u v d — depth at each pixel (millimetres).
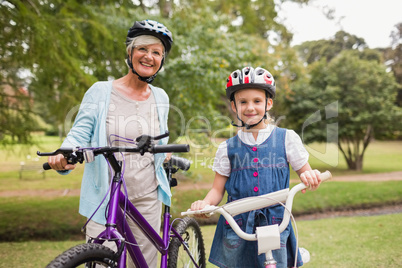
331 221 6500
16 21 5223
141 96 2244
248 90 1924
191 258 2486
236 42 9266
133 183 2178
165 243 2191
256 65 8297
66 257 1354
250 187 1875
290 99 12734
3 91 6531
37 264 4199
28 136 6715
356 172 13969
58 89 6215
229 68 8023
